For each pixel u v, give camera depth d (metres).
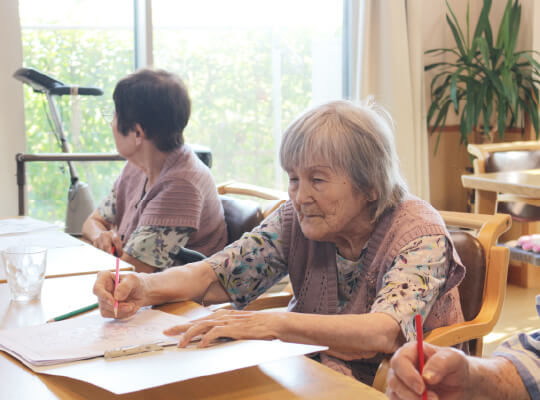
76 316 1.14
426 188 4.05
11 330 1.04
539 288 3.81
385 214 1.25
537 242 2.66
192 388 0.85
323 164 1.19
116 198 2.19
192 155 1.95
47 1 3.37
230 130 3.89
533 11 3.93
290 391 0.84
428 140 4.28
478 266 1.36
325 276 1.33
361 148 1.18
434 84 4.23
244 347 0.93
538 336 0.91
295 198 1.24
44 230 1.87
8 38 3.15
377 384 1.08
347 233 1.28
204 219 1.91
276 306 1.59
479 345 1.37
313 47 3.97
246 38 3.83
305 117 1.23
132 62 3.60
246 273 1.39
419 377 0.71
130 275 1.18
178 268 1.32
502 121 3.85
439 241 1.18
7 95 3.18
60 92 2.97
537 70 3.83
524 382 0.86
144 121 1.84
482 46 3.84
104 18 3.51
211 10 3.74
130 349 0.91
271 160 3.99
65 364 0.88
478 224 1.44
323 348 0.93
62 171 3.28
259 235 1.41
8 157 3.23
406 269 1.15
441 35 4.24
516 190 2.57
